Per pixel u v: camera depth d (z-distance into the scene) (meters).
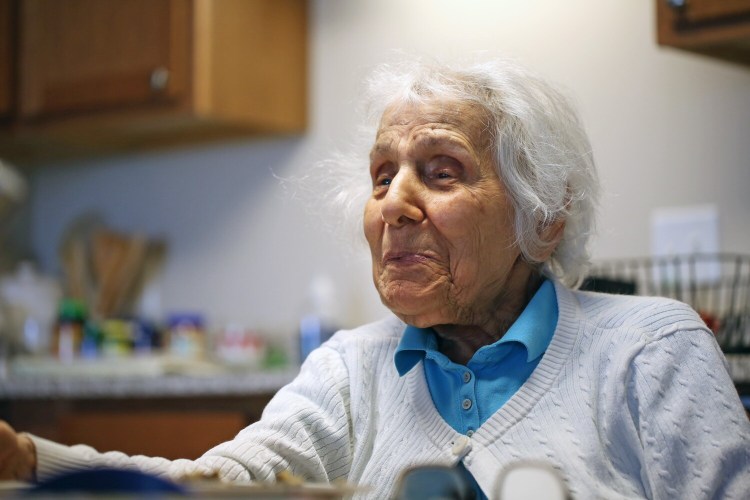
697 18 1.81
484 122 1.22
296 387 1.32
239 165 2.79
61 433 2.37
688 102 2.08
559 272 1.32
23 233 3.22
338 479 1.29
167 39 2.49
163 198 2.94
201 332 2.71
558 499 0.63
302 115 2.66
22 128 2.79
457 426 1.17
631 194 2.14
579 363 1.15
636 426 1.11
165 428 2.25
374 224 1.23
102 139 2.88
